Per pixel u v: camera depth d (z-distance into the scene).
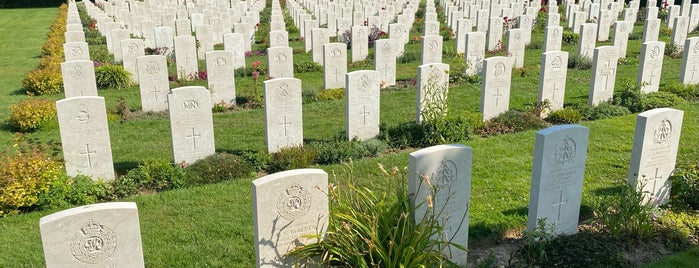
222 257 8.09
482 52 19.27
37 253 8.21
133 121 15.10
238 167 11.29
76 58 20.12
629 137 12.82
